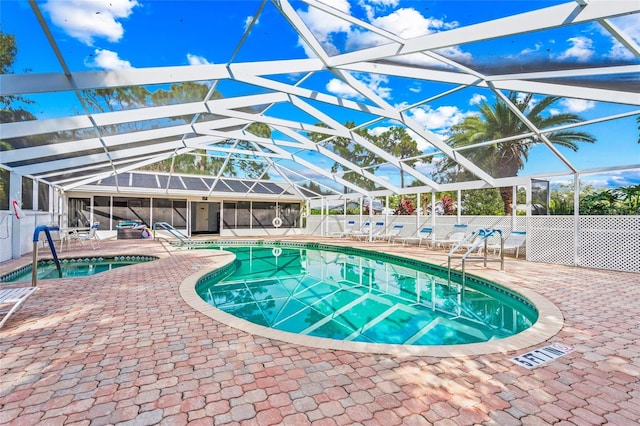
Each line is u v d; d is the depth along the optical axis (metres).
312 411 2.49
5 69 4.83
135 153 11.93
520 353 3.58
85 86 5.40
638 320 4.70
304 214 24.81
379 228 18.69
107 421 2.36
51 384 2.86
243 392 2.75
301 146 14.12
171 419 2.39
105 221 17.92
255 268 11.84
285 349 3.64
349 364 3.28
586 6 4.19
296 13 5.43
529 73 6.41
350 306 7.11
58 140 8.48
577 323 4.56
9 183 9.92
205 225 27.16
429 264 10.59
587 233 9.53
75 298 5.70
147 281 7.14
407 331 5.58
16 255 10.43
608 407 2.59
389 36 5.59
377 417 2.42
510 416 2.45
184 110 8.21
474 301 7.46
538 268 9.32
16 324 4.39
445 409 2.53
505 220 12.43
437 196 17.69
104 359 3.36
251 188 21.72
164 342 3.81
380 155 13.38
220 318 4.66
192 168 19.53
